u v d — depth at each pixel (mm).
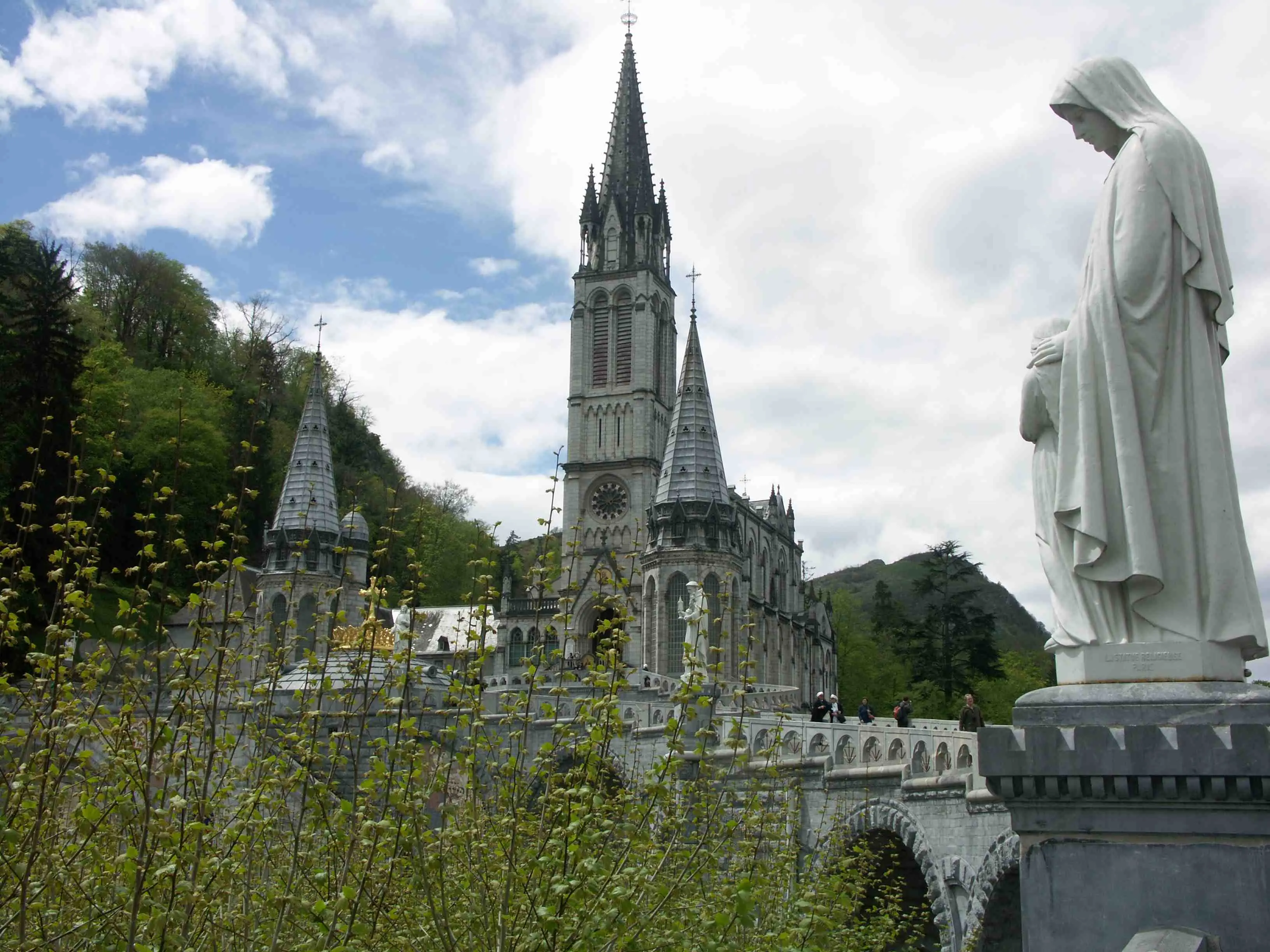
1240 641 8648
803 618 144625
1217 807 8109
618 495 131500
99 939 11922
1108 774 8281
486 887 12742
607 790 16547
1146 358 8945
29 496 44750
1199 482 8828
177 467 14766
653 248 140250
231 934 12688
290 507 95125
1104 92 9688
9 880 11891
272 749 14688
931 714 99500
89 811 10906
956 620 101500
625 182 141250
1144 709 8547
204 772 12859
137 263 140375
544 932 11203
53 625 12414
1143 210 8977
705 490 102312
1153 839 8281
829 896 19094
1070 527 9203
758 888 16781
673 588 100188
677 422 105250
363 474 143875
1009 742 8609
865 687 156750
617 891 11195
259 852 13812
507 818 12984
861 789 32844
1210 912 8047
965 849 28797
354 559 93438
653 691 52375
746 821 18672
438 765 13977
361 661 14914
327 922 12289
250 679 15766
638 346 134500
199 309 145000
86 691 13594
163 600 13508
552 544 14555
